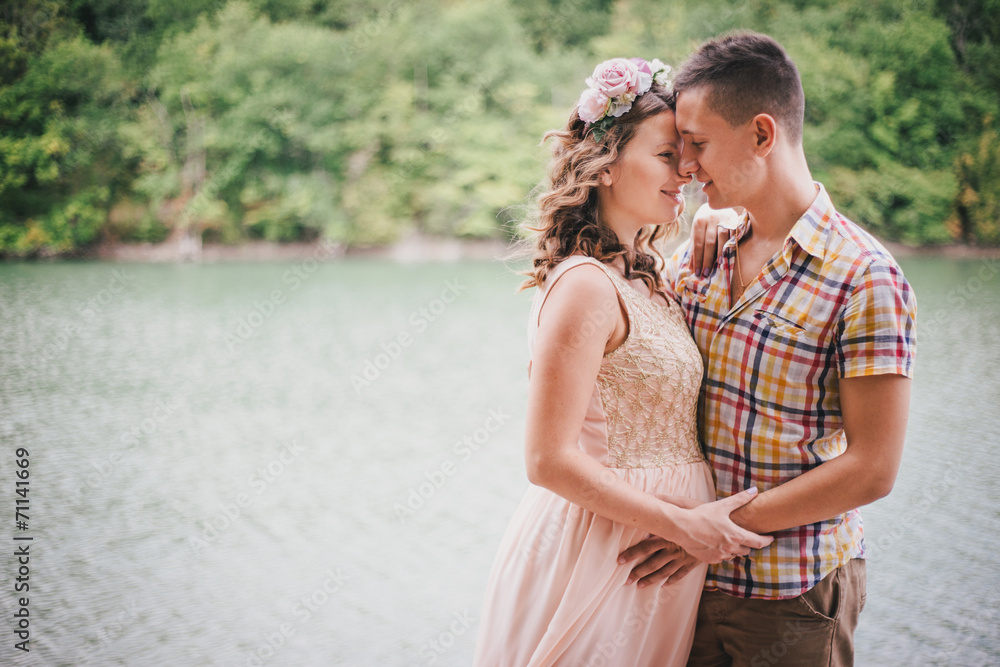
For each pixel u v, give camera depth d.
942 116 15.46
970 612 2.54
